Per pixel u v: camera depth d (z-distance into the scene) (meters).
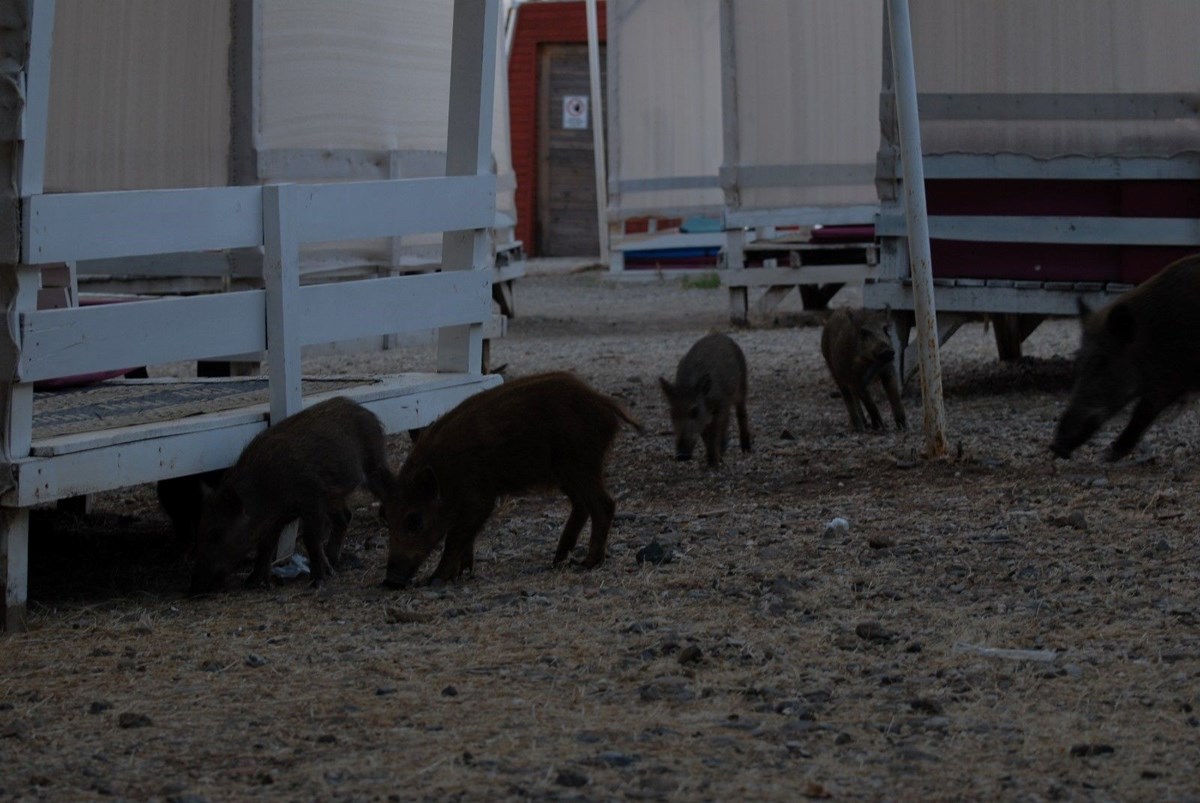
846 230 19.22
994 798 4.04
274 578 7.15
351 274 11.40
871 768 4.27
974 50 11.46
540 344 17.50
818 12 18.39
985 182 11.60
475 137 8.43
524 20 32.09
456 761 4.37
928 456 9.16
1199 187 11.08
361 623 6.07
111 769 4.39
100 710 4.97
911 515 7.62
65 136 10.84
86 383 8.38
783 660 5.30
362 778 4.25
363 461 7.20
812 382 13.40
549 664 5.34
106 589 7.09
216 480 7.62
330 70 11.20
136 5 10.79
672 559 6.96
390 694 5.04
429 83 11.98
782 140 18.77
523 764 4.33
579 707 4.84
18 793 4.21
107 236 6.19
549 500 8.81
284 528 7.27
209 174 10.89
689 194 25.52
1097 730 4.53
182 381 8.53
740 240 18.97
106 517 8.97
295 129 11.05
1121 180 11.27
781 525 7.55
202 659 5.56
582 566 6.98
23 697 5.14
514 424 6.88
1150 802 3.99
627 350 16.50
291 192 7.09
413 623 6.03
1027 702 4.80
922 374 9.14
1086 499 7.71
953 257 11.74
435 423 7.01
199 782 4.27
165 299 6.54
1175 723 4.56
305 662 5.48
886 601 6.07
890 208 11.74
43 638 5.95
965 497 7.99
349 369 15.09
